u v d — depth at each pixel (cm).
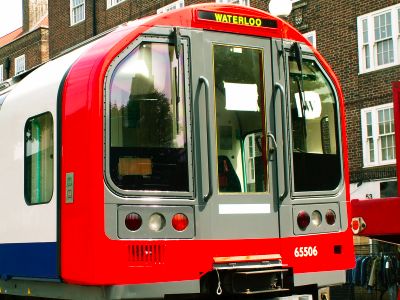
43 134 647
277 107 651
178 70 605
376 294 1251
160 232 574
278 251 628
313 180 664
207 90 603
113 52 577
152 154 582
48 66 712
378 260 1170
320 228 658
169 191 584
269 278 614
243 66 641
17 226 682
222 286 595
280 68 662
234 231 607
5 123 727
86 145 565
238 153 623
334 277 660
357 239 1420
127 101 579
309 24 2144
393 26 1925
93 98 567
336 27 2069
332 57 2080
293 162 653
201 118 607
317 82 688
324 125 684
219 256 596
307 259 644
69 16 3244
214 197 601
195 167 598
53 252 606
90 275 550
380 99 1953
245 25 644
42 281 646
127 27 611
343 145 691
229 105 625
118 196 563
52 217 613
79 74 593
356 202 707
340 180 683
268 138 639
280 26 667
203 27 621
